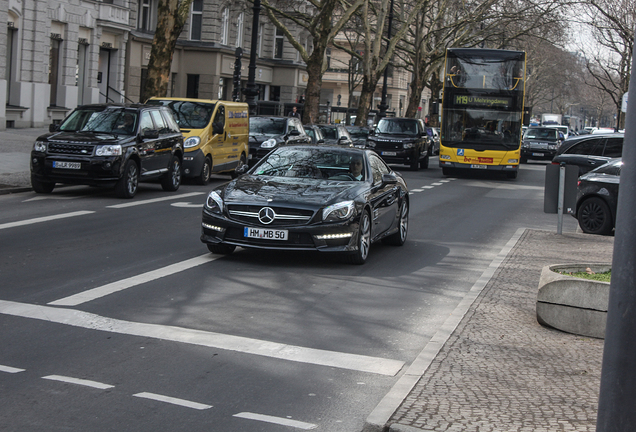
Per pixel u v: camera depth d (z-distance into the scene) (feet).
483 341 21.34
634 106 12.50
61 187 58.29
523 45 196.03
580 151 67.46
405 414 15.44
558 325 22.91
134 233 38.88
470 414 15.53
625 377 12.18
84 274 28.84
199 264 31.63
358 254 32.60
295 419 15.81
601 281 22.57
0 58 104.83
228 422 15.49
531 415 15.60
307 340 21.68
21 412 15.51
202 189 63.36
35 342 20.26
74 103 124.36
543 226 51.26
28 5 111.86
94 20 127.85
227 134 70.59
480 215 55.16
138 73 147.54
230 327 22.59
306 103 120.57
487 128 92.27
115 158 51.34
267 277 29.78
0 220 41.22
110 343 20.48
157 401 16.47
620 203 12.53
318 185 33.47
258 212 31.53
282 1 125.80
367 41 140.56
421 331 23.27
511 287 28.73
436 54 166.40
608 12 111.75
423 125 110.52
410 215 52.95
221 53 166.40
